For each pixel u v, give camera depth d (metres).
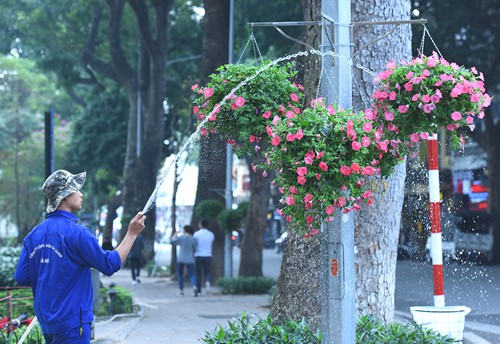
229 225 25.42
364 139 5.64
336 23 6.44
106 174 54.44
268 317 8.08
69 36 42.41
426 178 10.19
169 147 47.34
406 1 8.94
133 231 5.75
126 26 43.38
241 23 31.44
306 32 9.21
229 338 7.49
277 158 5.79
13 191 56.59
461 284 22.72
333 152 5.64
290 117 5.78
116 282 30.81
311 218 6.00
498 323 15.24
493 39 30.02
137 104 43.06
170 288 26.42
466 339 13.30
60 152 56.62
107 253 5.62
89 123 50.91
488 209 36.16
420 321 8.79
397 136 6.46
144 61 39.16
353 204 6.01
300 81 9.38
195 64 42.53
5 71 54.72
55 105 61.12
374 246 8.59
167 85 41.50
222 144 7.32
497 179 36.16
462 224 34.62
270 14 30.70
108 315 16.25
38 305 5.58
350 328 6.17
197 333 13.67
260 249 25.62
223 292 23.09
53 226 5.67
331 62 6.42
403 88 6.36
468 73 6.33
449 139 6.84
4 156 55.19
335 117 5.72
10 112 54.66
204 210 26.19
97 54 45.06
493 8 28.78
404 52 8.86
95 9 41.00
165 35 36.84
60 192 5.77
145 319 16.08
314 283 8.68
